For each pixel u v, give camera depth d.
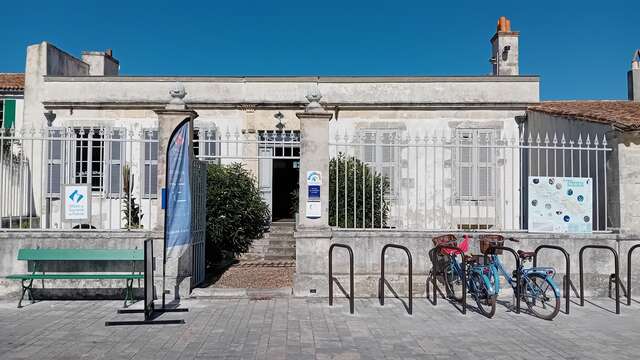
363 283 9.30
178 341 6.76
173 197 8.60
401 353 6.35
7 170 10.98
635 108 13.37
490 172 15.18
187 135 8.80
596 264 9.62
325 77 16.12
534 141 15.01
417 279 9.38
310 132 9.32
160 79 16.08
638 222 9.55
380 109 16.06
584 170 10.84
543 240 9.60
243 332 7.17
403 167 15.17
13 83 17.86
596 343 6.84
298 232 9.25
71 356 6.16
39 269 9.02
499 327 7.58
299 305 8.72
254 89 16.14
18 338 6.87
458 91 15.98
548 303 8.82
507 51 18.52
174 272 9.12
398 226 11.27
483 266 8.38
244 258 13.55
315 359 6.10
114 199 14.87
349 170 10.84
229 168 14.00
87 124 16.02
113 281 9.07
